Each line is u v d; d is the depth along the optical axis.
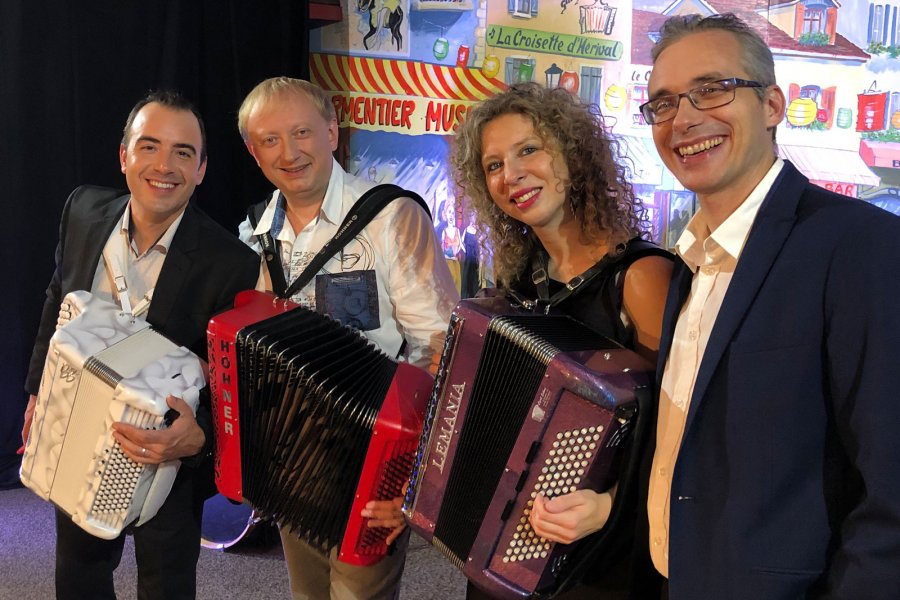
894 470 0.88
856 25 4.23
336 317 1.86
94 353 1.66
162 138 1.79
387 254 1.86
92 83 3.54
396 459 1.54
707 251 1.15
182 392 1.65
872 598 0.90
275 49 3.80
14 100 3.41
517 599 1.31
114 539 1.87
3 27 3.38
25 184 3.50
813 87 4.25
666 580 1.23
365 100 3.85
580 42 3.99
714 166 1.09
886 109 4.30
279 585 2.72
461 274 3.96
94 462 1.64
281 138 1.80
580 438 1.22
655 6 4.03
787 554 0.99
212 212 3.80
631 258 1.38
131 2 3.56
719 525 1.03
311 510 1.63
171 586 1.84
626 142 4.09
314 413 1.56
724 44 1.08
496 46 3.91
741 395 1.02
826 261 0.98
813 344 0.98
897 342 0.89
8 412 3.58
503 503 1.30
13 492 3.51
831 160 4.32
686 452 1.09
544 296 1.47
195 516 1.88
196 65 3.70
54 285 1.97
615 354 1.27
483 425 1.33
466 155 1.51
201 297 1.85
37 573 2.72
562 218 1.44
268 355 1.58
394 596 1.83
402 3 3.82
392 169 3.90
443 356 1.40
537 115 1.39
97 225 1.90
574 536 1.20
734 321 1.04
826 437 0.99
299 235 1.91
